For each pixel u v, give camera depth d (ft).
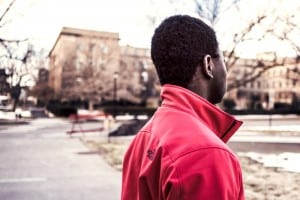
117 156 32.30
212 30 4.32
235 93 168.35
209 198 3.19
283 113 132.87
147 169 3.78
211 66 4.23
